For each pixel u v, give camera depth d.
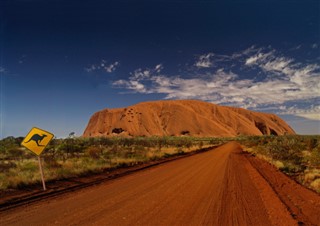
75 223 7.11
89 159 23.20
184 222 7.27
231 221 7.40
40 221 7.31
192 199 9.98
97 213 8.07
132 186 12.67
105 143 51.97
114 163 21.91
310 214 8.18
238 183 13.49
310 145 36.06
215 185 12.91
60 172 15.69
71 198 10.16
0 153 32.59
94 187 12.46
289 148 32.78
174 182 13.82
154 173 17.47
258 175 16.28
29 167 17.53
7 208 8.73
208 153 38.84
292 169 19.70
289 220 7.47
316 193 11.36
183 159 28.80
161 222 7.25
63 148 31.62
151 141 63.53
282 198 10.17
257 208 8.75
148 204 9.20
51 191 11.43
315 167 20.58
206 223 7.21
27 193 11.00
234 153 38.41
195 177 15.60
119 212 8.19
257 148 44.00
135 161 24.64
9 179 12.84
